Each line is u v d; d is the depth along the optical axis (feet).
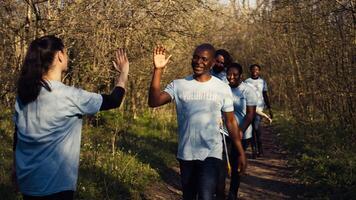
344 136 40.06
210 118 15.56
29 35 31.76
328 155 32.68
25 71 10.82
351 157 30.94
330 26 42.42
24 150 10.85
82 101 10.91
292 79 62.08
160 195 23.88
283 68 69.05
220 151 15.71
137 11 34.53
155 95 15.15
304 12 44.86
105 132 36.65
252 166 33.45
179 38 41.83
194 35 40.45
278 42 69.46
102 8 32.19
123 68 11.73
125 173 24.93
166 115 52.60
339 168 28.45
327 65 44.78
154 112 51.65
